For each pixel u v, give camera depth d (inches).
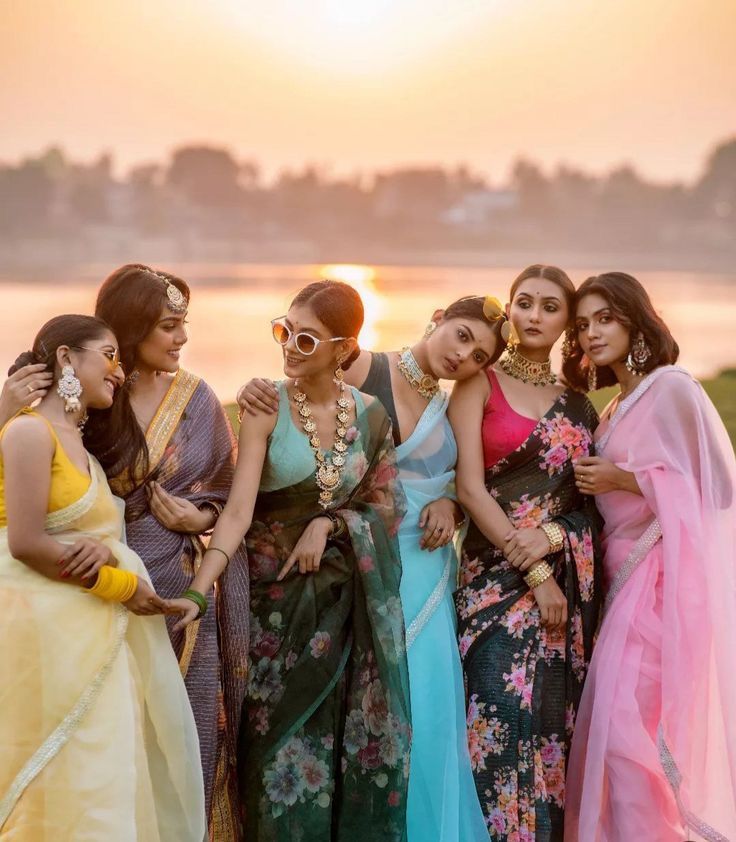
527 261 4077.3
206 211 3909.9
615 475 158.4
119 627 130.4
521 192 4106.8
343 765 144.2
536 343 161.0
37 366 132.3
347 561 148.3
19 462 126.3
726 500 159.6
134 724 129.2
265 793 141.6
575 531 158.6
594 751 151.1
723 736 154.3
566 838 154.9
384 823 142.4
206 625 143.8
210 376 631.2
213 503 146.5
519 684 154.3
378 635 145.2
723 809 153.8
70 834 124.0
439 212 4124.0
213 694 143.6
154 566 142.1
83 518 130.2
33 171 3651.6
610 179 4087.1
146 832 128.9
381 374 159.6
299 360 142.9
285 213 4005.9
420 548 157.9
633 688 153.4
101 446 138.7
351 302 143.9
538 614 157.9
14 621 126.3
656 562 158.4
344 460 148.2
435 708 151.8
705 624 154.5
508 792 151.6
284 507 148.2
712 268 3882.9
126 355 139.9
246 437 145.9
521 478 160.2
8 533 126.6
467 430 160.1
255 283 1966.0
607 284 160.6
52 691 125.9
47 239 3663.9
